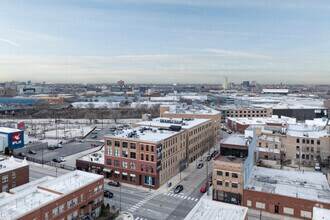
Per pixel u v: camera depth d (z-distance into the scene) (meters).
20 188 64.88
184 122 126.56
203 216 51.03
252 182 79.50
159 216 68.38
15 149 127.69
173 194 82.31
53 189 63.06
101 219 65.56
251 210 72.44
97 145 144.00
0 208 54.09
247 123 171.12
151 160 86.75
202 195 81.44
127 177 91.38
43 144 139.12
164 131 106.19
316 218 48.28
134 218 67.31
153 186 86.88
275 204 70.19
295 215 68.06
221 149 81.88
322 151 107.81
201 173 102.25
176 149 101.25
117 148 92.81
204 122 130.88
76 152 131.38
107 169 94.88
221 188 76.31
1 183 75.38
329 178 76.75
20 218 49.62
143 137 94.06
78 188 63.50
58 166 108.38
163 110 162.25
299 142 110.38
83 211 65.19
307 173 87.12
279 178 82.69
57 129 194.00
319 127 131.62
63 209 59.31
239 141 85.75
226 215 51.25
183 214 69.44
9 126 187.38
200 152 126.56
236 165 74.12
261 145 114.12
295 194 70.56
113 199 78.31
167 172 94.25
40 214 53.75
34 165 109.56
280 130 120.12
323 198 68.12
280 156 110.69
